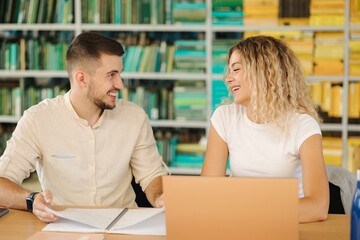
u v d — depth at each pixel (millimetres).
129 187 2729
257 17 4707
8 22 4965
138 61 4902
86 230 2008
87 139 2582
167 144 4949
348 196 2551
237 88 2508
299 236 1926
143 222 2084
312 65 4684
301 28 4656
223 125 2586
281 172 2438
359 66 4645
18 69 5012
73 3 4902
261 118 2451
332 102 4707
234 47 2555
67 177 2588
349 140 4727
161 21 4824
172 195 1759
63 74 4973
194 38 4965
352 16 4602
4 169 2477
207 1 4746
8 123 5195
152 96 4906
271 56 2459
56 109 2598
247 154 2492
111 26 4867
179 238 1783
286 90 2461
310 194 2158
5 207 2301
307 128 2361
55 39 5094
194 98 4879
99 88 2502
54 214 2092
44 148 2570
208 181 1733
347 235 1935
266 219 1725
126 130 2654
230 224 1744
